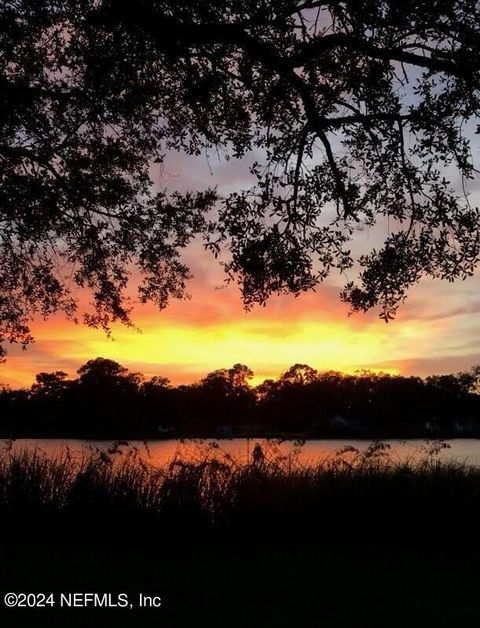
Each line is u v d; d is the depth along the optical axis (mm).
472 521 7871
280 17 6633
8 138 8594
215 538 7574
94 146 9742
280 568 6254
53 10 7527
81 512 7922
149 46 7488
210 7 6684
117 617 4785
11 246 10086
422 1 6285
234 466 8414
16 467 8125
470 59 6449
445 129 7242
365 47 6613
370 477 8461
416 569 6316
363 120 7207
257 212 7723
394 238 7734
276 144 7910
